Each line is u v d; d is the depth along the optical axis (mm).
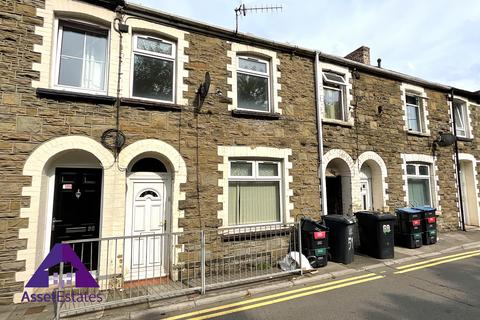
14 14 5715
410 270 6898
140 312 4746
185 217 6820
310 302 5078
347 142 9523
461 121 13141
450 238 10250
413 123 11656
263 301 5176
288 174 8297
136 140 6508
